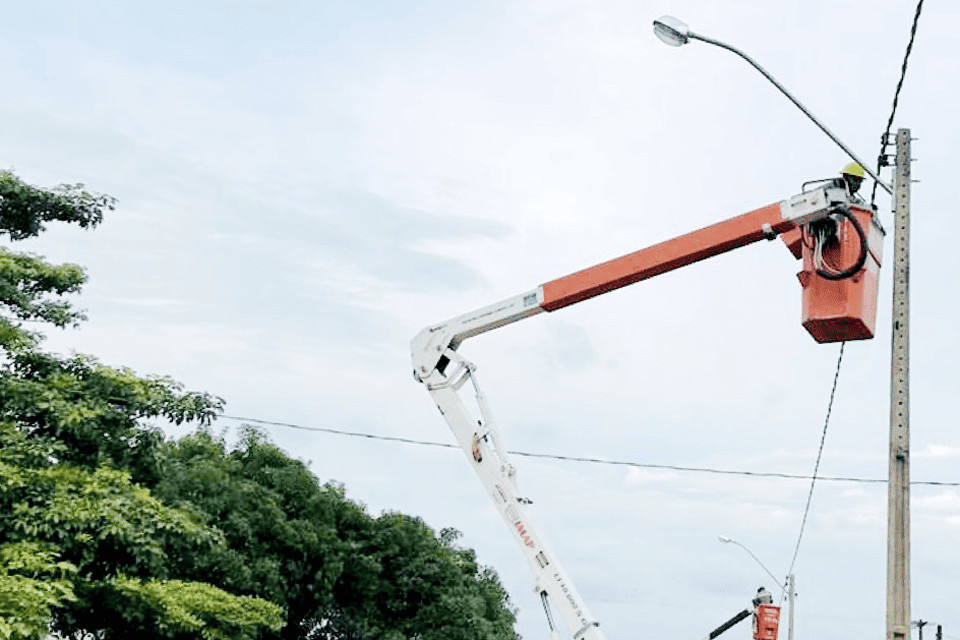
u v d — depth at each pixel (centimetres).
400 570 3584
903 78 1739
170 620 2036
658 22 1650
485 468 1788
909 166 1861
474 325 1841
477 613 3703
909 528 1764
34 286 2070
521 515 1752
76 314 2088
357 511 3572
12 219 2069
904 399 1791
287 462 3375
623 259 1780
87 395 1997
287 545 3086
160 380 2119
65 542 1842
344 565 3378
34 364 2019
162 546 2078
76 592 2002
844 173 1648
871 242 1641
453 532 4162
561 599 1706
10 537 1802
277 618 2325
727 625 2750
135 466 2128
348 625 3412
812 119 1625
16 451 1873
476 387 1820
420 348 1853
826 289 1612
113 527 1866
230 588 2684
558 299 1806
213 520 2852
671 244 1744
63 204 2058
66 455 1992
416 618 3594
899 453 1784
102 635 2161
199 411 2138
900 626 1742
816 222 1628
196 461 3019
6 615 1642
